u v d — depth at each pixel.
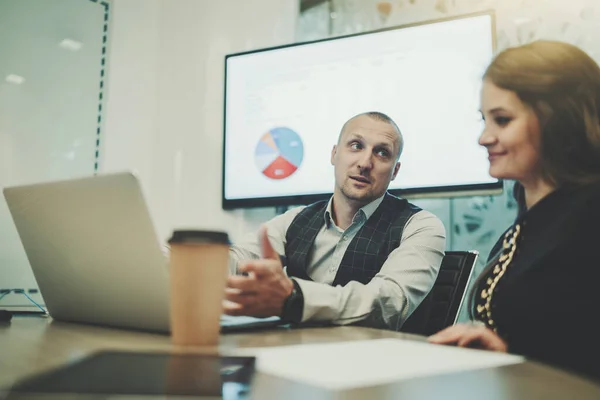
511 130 0.92
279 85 1.93
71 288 0.77
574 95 0.88
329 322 0.85
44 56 1.69
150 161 2.07
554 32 1.55
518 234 0.88
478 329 0.66
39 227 0.75
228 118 2.00
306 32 1.96
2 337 0.65
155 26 2.13
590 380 0.42
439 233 1.31
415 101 1.72
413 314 1.26
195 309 0.53
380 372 0.43
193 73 2.05
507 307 0.79
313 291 0.83
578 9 1.51
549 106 0.88
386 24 1.83
